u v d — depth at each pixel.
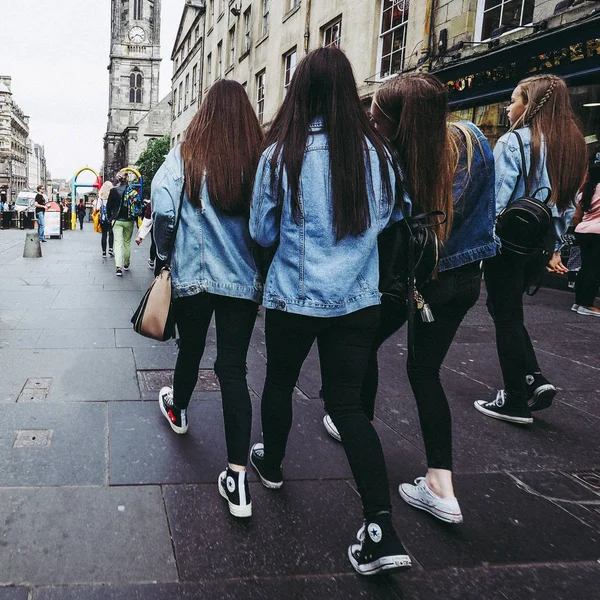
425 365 2.22
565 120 2.73
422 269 2.00
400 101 2.03
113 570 1.83
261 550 1.97
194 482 2.41
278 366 2.16
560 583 1.87
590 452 2.85
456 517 2.13
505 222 2.67
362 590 1.80
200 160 2.22
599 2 7.14
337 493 2.38
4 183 104.69
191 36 33.25
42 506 2.16
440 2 10.34
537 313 6.30
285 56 17.86
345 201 1.81
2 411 3.05
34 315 5.61
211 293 2.26
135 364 4.04
